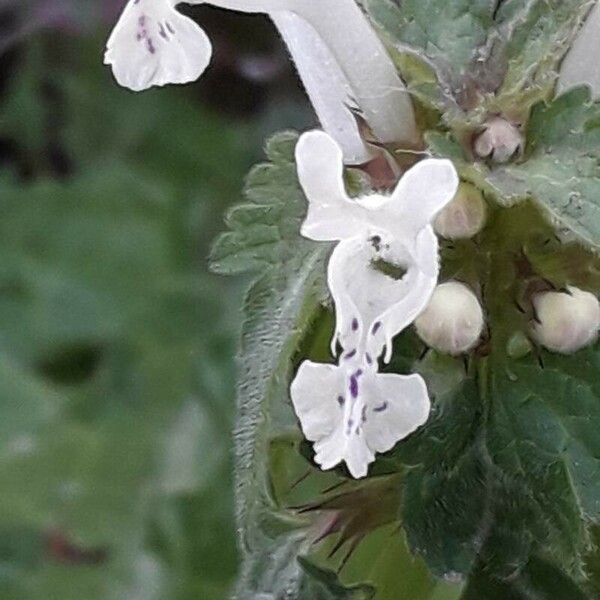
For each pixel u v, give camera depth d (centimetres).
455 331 8
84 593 15
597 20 8
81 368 18
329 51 8
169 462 16
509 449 8
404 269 7
